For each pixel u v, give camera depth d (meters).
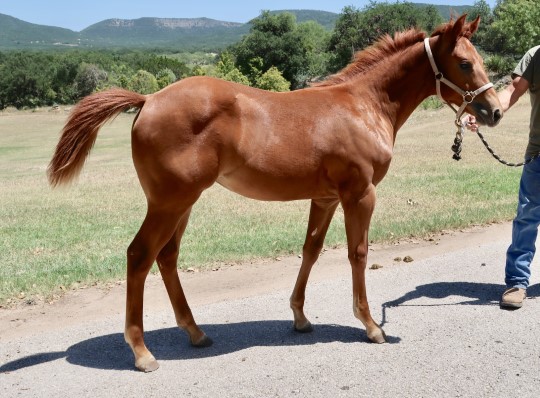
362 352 4.46
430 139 21.67
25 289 6.23
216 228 9.08
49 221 10.51
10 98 70.00
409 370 4.14
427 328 4.90
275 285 6.23
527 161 5.27
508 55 47.66
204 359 4.43
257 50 73.19
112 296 6.06
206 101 4.18
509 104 5.26
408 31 4.96
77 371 4.25
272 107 4.40
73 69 72.44
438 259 6.91
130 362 4.40
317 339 4.77
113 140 34.16
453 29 4.66
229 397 3.80
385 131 4.70
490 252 7.09
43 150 31.53
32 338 4.92
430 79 4.88
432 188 11.81
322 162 4.44
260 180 4.40
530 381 3.94
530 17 43.59
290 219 9.64
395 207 10.06
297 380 4.02
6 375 4.21
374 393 3.82
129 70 74.75
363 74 4.81
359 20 63.44
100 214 11.15
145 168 4.20
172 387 3.96
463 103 4.82
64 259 7.51
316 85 4.81
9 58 74.62
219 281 6.47
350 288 6.03
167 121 4.12
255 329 5.03
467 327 4.88
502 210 9.19
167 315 5.46
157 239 4.24
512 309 5.26
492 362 4.22
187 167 4.14
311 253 4.86
